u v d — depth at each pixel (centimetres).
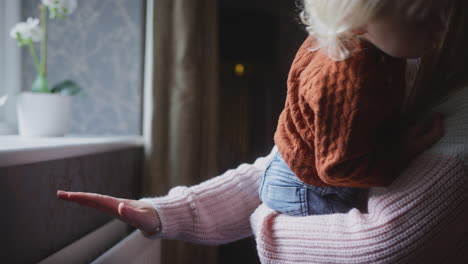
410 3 42
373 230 51
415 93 56
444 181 49
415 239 48
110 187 115
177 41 145
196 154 149
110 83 154
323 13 49
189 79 146
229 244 212
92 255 89
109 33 154
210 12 156
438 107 54
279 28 254
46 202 77
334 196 62
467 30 53
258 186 77
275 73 250
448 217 48
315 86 50
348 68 48
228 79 242
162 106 144
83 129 154
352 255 51
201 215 69
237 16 246
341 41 49
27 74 150
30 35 122
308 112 53
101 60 154
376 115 48
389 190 52
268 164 72
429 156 51
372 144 48
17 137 115
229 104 241
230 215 73
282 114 64
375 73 49
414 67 62
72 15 152
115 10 154
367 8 44
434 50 54
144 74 156
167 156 145
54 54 151
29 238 70
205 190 73
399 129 56
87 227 96
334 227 55
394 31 44
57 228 81
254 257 212
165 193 144
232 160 238
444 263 49
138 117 156
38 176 74
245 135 241
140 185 147
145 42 158
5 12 143
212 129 156
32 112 115
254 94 246
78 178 92
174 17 146
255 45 248
